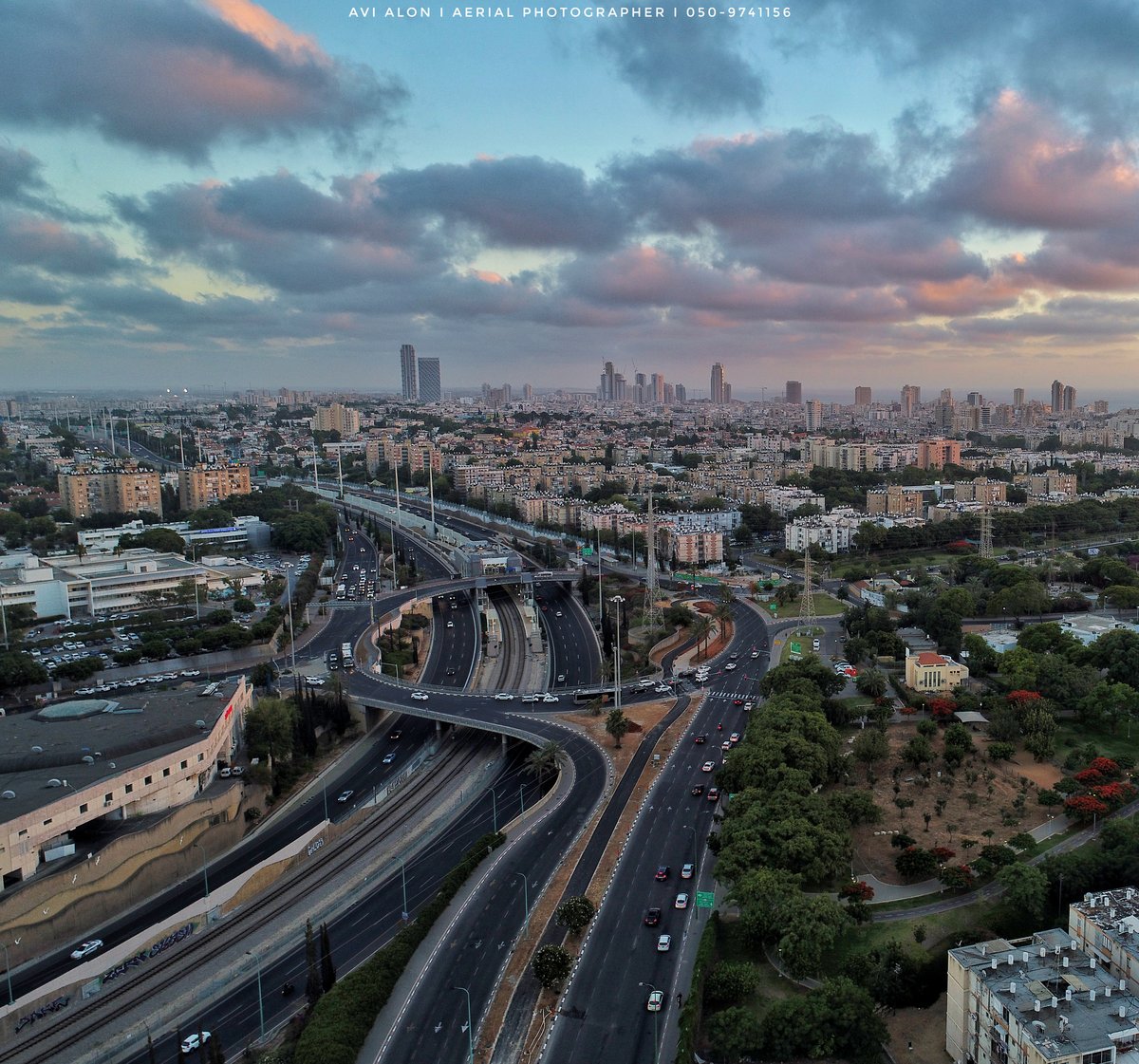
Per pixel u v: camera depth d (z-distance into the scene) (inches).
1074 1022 6633.9
